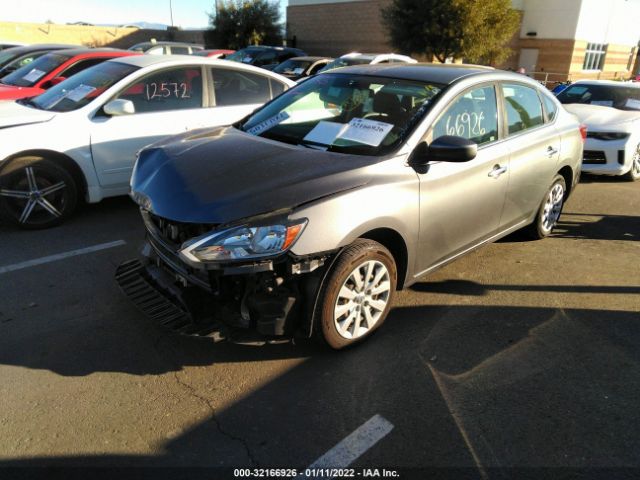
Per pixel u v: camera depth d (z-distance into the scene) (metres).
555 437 2.65
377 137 3.40
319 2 29.33
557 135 4.79
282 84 6.62
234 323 2.95
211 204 2.80
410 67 4.13
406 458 2.49
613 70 31.58
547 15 27.38
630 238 5.61
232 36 30.02
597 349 3.46
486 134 3.96
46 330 3.37
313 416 2.73
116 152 5.32
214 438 2.56
